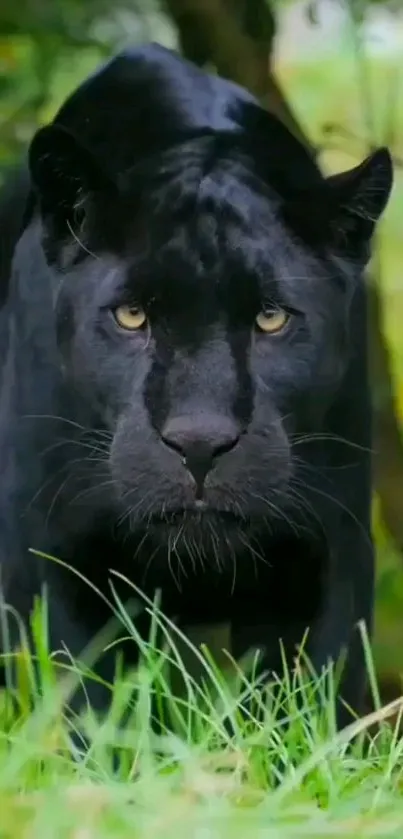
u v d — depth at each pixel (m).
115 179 7.35
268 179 7.37
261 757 6.13
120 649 7.54
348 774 6.01
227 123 7.65
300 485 7.38
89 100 7.86
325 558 7.59
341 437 7.60
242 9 12.20
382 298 13.38
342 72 18.02
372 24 12.53
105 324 7.11
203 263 6.97
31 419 7.56
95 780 5.90
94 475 7.37
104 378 7.12
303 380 7.17
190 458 6.75
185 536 7.22
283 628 7.75
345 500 7.62
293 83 18.06
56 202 7.25
